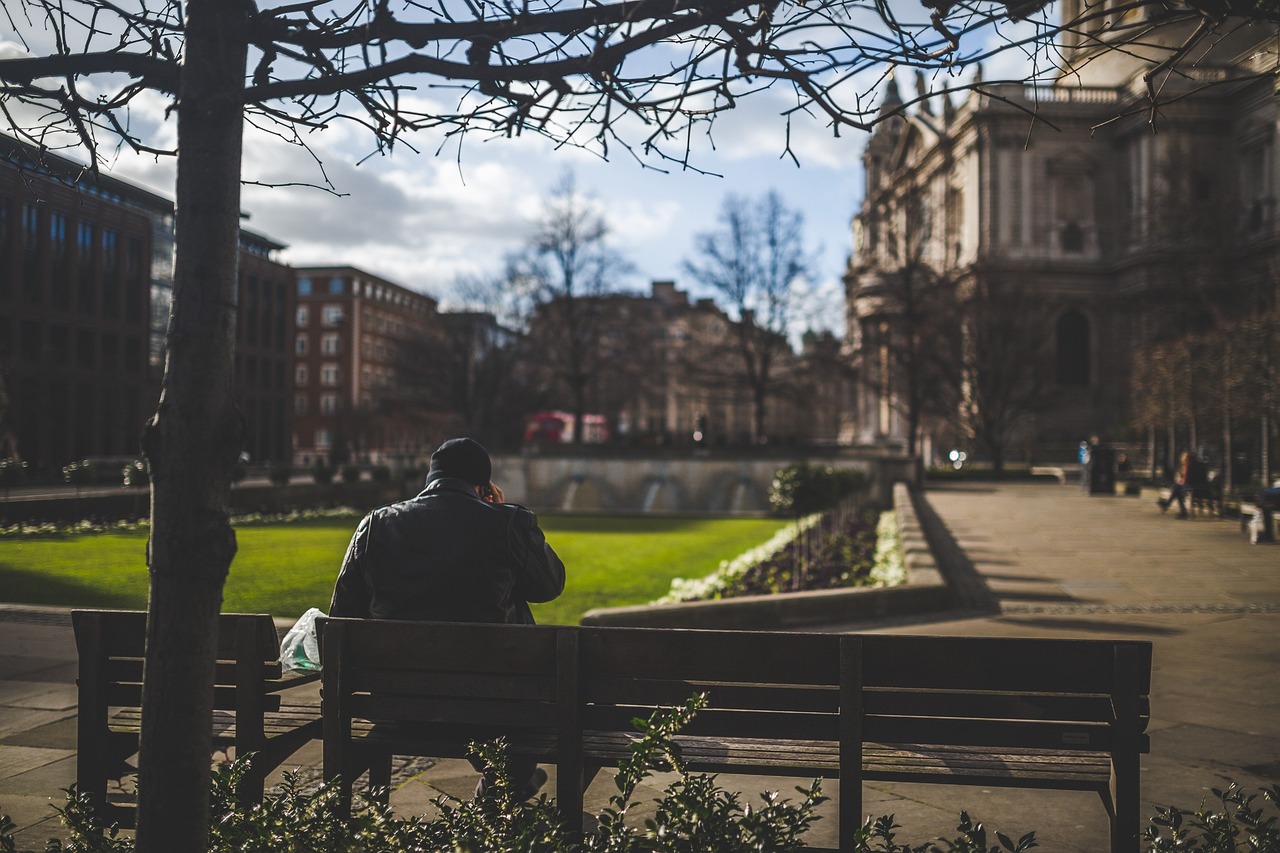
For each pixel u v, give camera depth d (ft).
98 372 191.93
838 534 62.49
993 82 8.00
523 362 192.54
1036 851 12.89
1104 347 183.93
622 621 26.94
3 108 9.52
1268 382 85.87
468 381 199.72
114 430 190.19
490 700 10.69
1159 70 8.39
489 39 7.73
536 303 168.96
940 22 7.71
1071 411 183.73
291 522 79.82
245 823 9.45
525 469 117.19
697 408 335.88
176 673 7.50
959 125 194.18
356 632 10.86
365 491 102.73
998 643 9.60
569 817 10.23
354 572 12.26
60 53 8.69
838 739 9.82
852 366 171.53
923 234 171.32
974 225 188.03
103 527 71.77
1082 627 30.78
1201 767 16.61
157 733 7.50
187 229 7.56
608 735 11.10
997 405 149.89
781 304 162.30
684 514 103.09
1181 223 149.38
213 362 7.57
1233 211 156.66
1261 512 56.24
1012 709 9.66
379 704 10.85
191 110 7.53
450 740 11.25
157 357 212.64
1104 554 50.93
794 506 43.57
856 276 179.73
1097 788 9.85
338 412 288.10
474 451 12.89
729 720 10.06
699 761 10.48
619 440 156.35
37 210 179.52
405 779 15.69
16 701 21.01
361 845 8.80
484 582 11.84
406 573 11.83
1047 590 38.88
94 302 193.57
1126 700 9.37
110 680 11.62
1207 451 103.55
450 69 7.84
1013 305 144.15
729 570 41.63
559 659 10.26
